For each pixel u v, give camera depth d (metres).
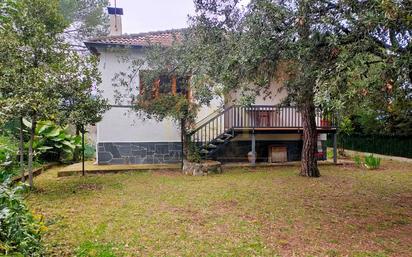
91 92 7.89
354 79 3.88
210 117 12.05
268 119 12.26
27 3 7.34
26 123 9.16
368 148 17.61
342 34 4.26
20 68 6.75
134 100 10.23
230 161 12.65
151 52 9.72
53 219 5.11
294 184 8.59
